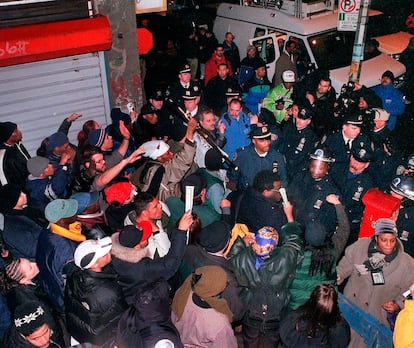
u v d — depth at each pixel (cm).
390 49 1058
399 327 352
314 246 399
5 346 354
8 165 588
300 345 356
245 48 1084
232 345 360
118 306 368
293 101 795
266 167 586
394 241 409
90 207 465
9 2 638
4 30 639
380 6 1241
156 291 337
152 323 332
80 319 370
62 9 678
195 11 1366
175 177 512
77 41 681
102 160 523
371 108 722
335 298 349
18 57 652
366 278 427
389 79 848
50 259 414
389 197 475
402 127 927
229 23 1120
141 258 397
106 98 776
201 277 358
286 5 1015
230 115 669
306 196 525
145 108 689
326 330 349
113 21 730
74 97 746
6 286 405
